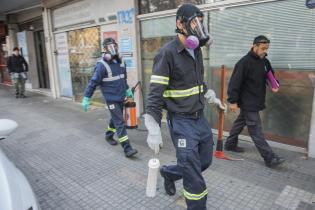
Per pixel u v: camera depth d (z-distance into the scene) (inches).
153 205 123.0
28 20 476.1
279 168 154.2
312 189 132.8
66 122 265.4
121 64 175.9
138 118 264.8
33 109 332.8
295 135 174.7
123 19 261.7
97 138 215.0
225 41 195.6
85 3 307.6
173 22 225.9
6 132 109.3
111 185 142.2
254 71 146.6
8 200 73.4
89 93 171.8
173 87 97.7
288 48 168.1
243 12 182.5
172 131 101.3
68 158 178.9
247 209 118.7
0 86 572.7
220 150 167.9
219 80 203.8
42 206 125.7
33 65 484.4
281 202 123.1
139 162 168.2
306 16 157.9
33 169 164.2
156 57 97.0
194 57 97.7
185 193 98.1
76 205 126.0
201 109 102.3
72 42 350.0
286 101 174.4
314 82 161.0
